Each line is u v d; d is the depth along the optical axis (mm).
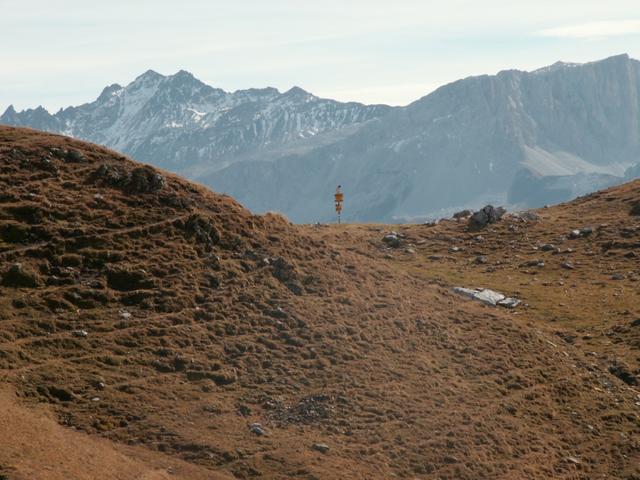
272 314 62062
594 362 70250
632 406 63562
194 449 46188
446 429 53625
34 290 57438
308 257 72812
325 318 63562
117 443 45438
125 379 51375
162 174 74938
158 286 61125
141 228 66250
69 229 63781
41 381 48812
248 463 45625
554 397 62000
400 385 57469
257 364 56281
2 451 36219
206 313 59844
